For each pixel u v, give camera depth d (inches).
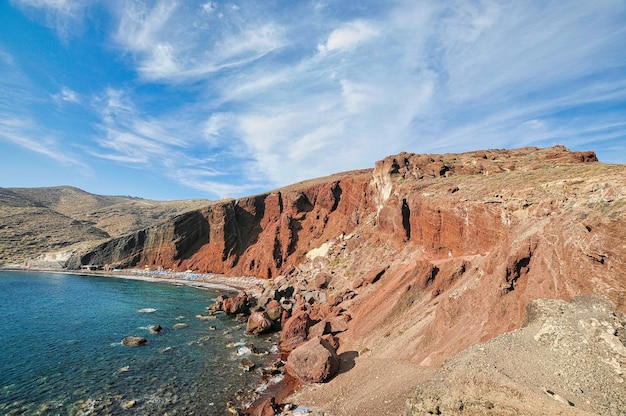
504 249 996.6
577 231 757.3
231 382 1088.2
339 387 970.7
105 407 885.2
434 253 1626.5
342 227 3277.6
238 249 3934.5
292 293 2352.4
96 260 4288.9
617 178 926.4
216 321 1913.1
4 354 1217.4
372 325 1332.4
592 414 447.5
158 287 3120.1
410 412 553.0
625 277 623.8
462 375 578.9
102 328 1624.0
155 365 1194.0
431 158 2578.7
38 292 2559.1
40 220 5506.9
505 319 812.0
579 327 609.0
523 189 1266.0
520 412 468.4
